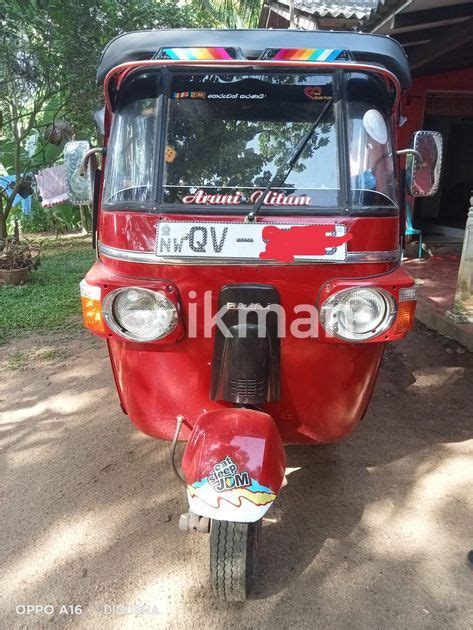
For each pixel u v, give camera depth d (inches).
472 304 216.7
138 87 100.3
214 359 96.2
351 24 266.7
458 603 92.1
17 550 105.1
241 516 81.6
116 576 98.6
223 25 549.3
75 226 587.8
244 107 98.7
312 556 102.8
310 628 87.7
